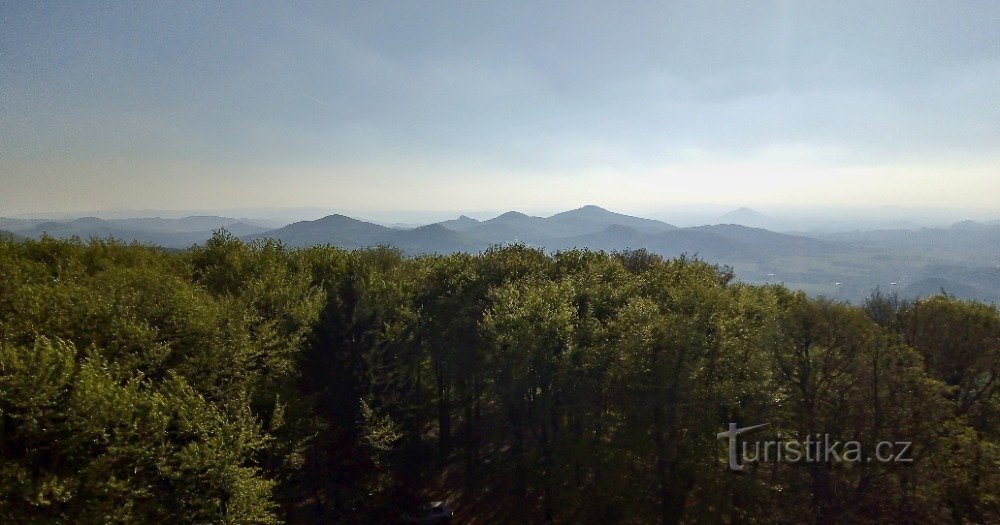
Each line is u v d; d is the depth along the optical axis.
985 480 24.47
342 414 35.44
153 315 27.88
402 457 37.19
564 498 31.12
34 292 26.55
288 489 30.97
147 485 20.81
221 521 21.66
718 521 26.69
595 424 30.30
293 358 33.69
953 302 34.38
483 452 40.41
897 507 25.12
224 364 28.17
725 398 27.48
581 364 30.95
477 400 40.34
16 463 17.67
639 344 29.17
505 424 37.09
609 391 30.73
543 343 31.08
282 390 31.20
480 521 33.62
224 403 26.72
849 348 26.39
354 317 38.62
